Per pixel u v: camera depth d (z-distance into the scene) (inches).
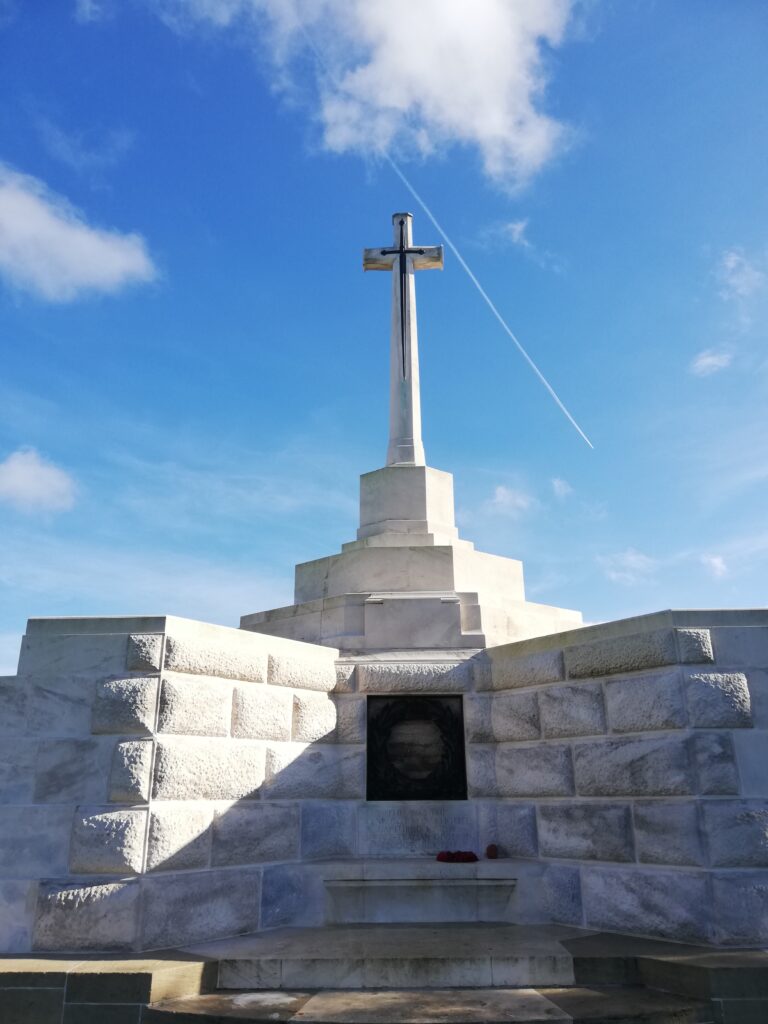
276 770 340.5
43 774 291.4
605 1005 232.4
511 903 326.0
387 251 526.3
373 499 481.7
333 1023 218.1
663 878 288.7
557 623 463.8
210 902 297.6
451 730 370.0
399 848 352.5
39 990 241.8
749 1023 231.3
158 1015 233.1
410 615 399.2
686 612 308.7
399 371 507.2
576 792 327.0
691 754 289.4
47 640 309.1
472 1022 216.8
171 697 301.9
